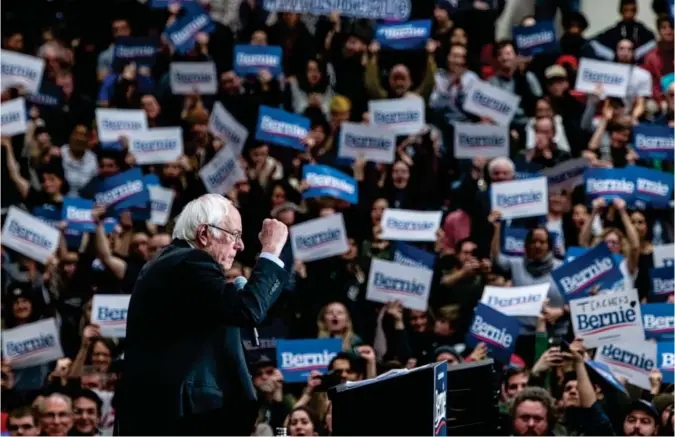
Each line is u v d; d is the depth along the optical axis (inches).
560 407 595.8
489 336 647.1
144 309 332.8
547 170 771.4
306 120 801.6
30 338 683.4
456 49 851.4
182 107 862.5
